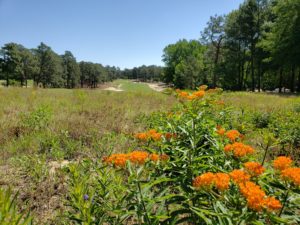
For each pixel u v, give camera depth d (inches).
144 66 6353.3
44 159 193.6
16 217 77.3
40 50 3294.8
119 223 96.7
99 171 114.8
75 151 224.2
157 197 90.6
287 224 84.6
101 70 4500.5
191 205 95.6
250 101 581.6
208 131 135.3
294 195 86.0
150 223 86.7
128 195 93.3
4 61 2787.9
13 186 165.6
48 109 343.9
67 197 149.6
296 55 1183.6
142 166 95.0
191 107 135.7
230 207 81.9
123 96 652.7
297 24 1163.9
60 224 124.7
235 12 1684.3
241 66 1835.6
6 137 256.4
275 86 1967.3
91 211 96.2
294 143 229.9
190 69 2226.9
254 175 90.1
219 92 173.6
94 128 284.2
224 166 114.5
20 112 357.1
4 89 716.0
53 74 3351.4
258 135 231.8
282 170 86.4
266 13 1571.1
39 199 150.7
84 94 629.9
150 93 732.7
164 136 144.5
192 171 108.9
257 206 70.9
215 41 1849.2
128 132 268.2
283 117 291.3
